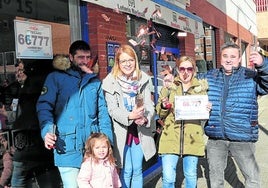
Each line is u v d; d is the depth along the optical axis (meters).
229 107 4.03
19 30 4.27
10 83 4.16
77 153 3.63
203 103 4.16
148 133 4.30
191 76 4.40
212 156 4.17
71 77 3.69
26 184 4.35
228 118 4.03
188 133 4.46
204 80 4.26
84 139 3.68
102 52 5.36
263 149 8.33
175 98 4.24
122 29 5.96
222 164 4.16
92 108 3.74
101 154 3.62
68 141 3.60
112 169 3.73
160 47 7.59
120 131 4.18
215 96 4.12
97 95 3.83
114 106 4.09
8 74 4.14
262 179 6.12
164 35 7.87
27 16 4.37
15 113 4.21
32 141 4.40
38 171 4.47
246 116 4.01
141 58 6.57
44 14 4.59
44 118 3.50
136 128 4.29
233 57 4.07
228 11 16.20
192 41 9.65
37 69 4.46
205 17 11.64
